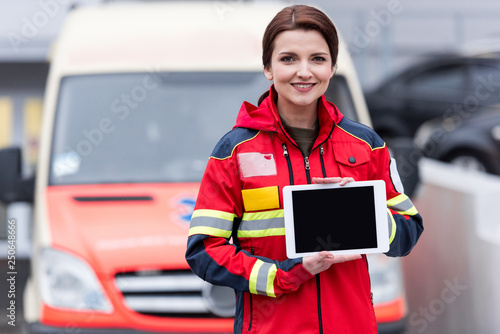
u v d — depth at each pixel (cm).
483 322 715
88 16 741
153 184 628
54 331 555
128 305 556
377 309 572
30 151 1288
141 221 585
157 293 559
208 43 699
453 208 775
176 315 557
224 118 666
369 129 350
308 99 333
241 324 343
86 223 585
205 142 656
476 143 1374
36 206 617
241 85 680
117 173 639
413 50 1825
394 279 586
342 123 347
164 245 566
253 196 334
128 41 703
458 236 765
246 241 338
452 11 1853
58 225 586
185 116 667
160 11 736
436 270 805
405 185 627
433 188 818
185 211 596
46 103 677
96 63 691
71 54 700
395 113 1561
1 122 1285
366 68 1820
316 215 326
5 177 656
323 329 332
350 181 327
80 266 562
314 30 331
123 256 561
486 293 710
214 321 556
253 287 327
